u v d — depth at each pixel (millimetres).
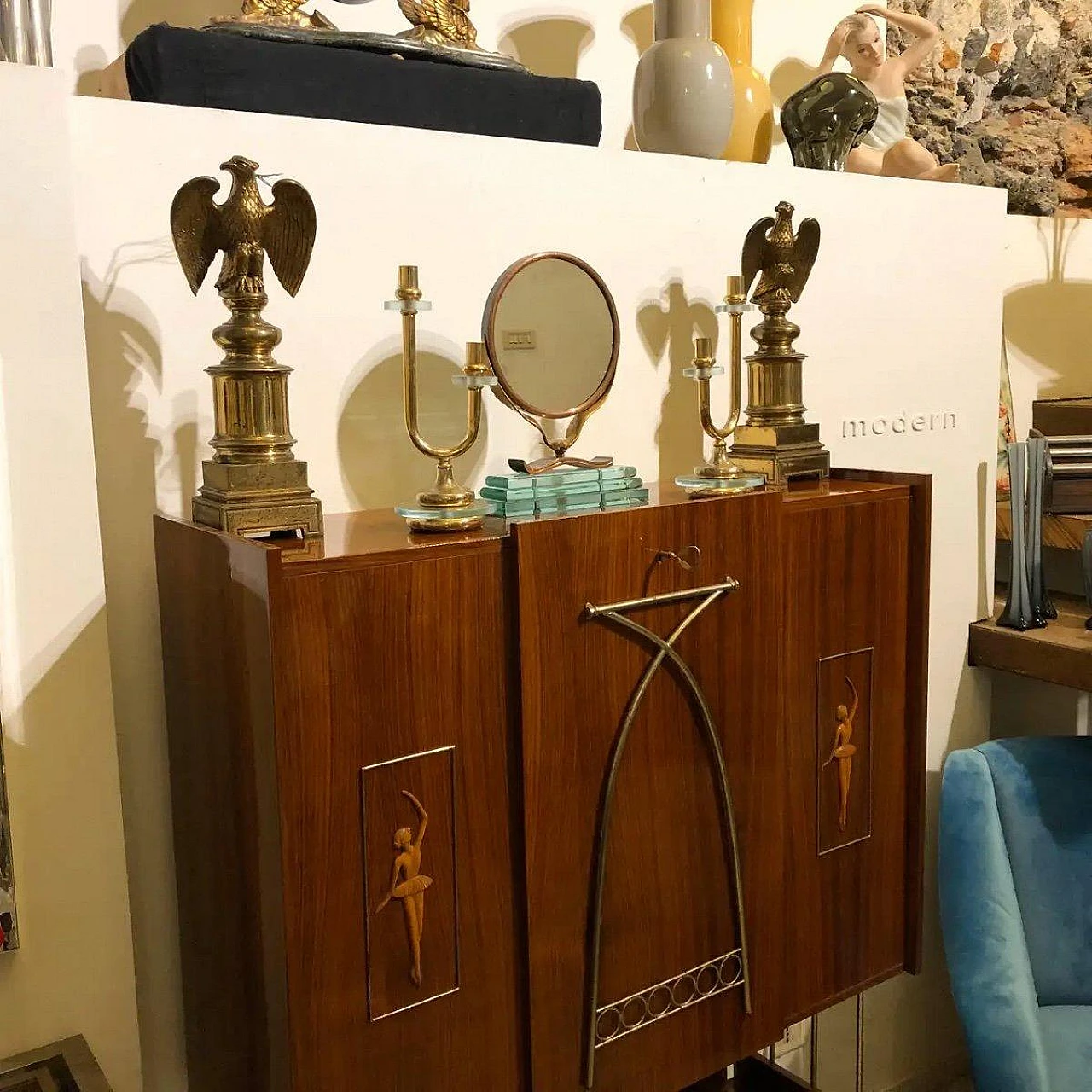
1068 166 2588
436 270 1310
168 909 1200
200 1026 1148
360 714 945
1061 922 1760
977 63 2422
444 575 988
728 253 1581
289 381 1223
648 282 1503
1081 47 2562
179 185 1130
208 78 1139
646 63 1529
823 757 1326
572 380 1216
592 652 1068
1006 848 1764
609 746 1089
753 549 1190
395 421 1310
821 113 1679
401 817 975
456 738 1004
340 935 947
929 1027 2084
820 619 1303
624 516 1081
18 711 1038
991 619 2021
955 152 2414
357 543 1004
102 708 1082
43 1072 998
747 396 1625
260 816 946
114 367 1115
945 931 1729
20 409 1014
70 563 1053
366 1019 964
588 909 1088
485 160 1333
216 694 1017
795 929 1312
